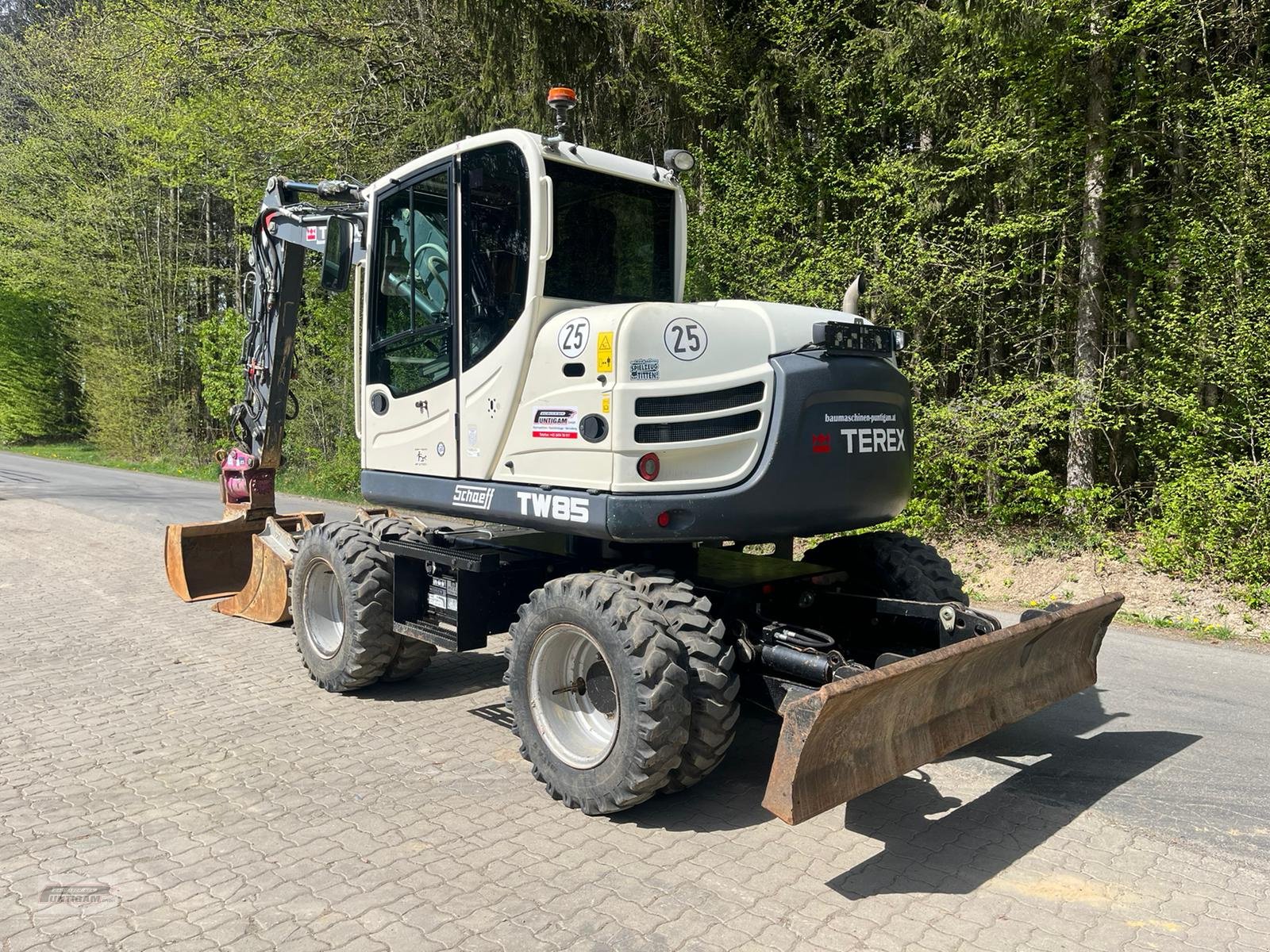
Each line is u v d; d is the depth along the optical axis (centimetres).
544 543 500
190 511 1434
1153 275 910
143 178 2525
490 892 328
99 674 601
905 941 298
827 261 1072
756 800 413
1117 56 912
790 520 399
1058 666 438
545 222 416
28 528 1258
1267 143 830
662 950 291
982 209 1038
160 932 302
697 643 371
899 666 334
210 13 1698
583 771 387
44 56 2656
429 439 489
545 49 1297
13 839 370
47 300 3231
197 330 2109
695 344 389
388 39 1659
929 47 1048
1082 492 934
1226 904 323
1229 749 475
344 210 554
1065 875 344
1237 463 830
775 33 1194
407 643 553
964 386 1070
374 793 417
